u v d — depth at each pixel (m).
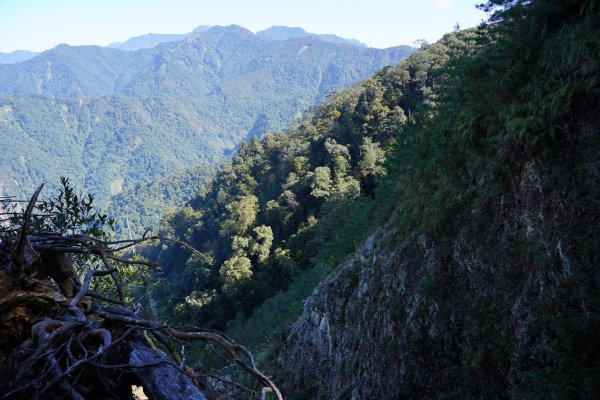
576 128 5.79
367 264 10.59
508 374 5.60
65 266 3.53
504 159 6.89
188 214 81.56
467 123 7.71
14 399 2.22
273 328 20.75
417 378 7.27
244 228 53.91
